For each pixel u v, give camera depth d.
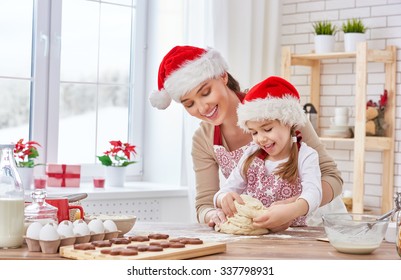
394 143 4.15
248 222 2.17
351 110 4.38
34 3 4.12
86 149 4.40
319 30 4.30
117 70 4.54
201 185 2.68
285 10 4.74
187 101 2.53
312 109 4.36
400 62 4.14
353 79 4.37
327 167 2.49
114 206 3.93
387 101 4.15
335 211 3.10
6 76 4.05
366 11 4.32
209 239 2.05
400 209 1.82
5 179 1.84
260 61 4.59
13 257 1.68
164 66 2.57
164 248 1.70
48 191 3.74
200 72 2.46
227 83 2.66
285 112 2.26
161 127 4.53
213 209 2.54
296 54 4.34
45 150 4.17
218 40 4.30
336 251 1.85
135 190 4.00
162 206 4.16
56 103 4.20
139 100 4.62
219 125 2.65
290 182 2.40
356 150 4.00
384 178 4.15
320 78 4.54
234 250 1.83
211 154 2.68
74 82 4.31
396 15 4.18
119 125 4.56
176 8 4.42
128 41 4.59
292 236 2.14
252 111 2.26
